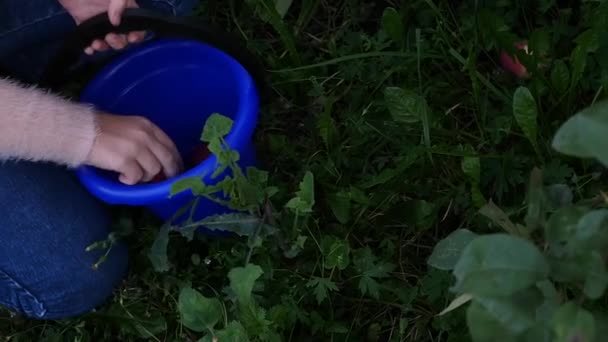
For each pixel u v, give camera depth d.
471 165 1.23
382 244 1.38
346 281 1.35
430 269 1.32
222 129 1.12
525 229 0.95
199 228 1.40
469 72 1.38
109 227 1.42
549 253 0.81
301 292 1.34
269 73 1.55
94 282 1.36
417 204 1.34
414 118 1.29
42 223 1.29
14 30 1.32
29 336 1.48
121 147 1.19
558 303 0.79
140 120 1.25
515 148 1.37
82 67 1.38
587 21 1.40
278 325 1.26
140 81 1.37
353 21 1.61
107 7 1.32
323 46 1.61
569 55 1.45
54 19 1.33
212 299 1.08
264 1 1.44
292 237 1.33
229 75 1.34
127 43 1.31
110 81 1.35
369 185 1.35
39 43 1.38
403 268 1.38
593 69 1.40
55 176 1.33
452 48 1.43
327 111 1.36
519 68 1.43
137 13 1.19
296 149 1.52
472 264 0.75
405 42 1.51
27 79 1.44
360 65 1.52
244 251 1.38
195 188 1.13
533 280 0.75
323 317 1.35
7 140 1.13
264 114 1.55
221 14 1.68
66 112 1.16
